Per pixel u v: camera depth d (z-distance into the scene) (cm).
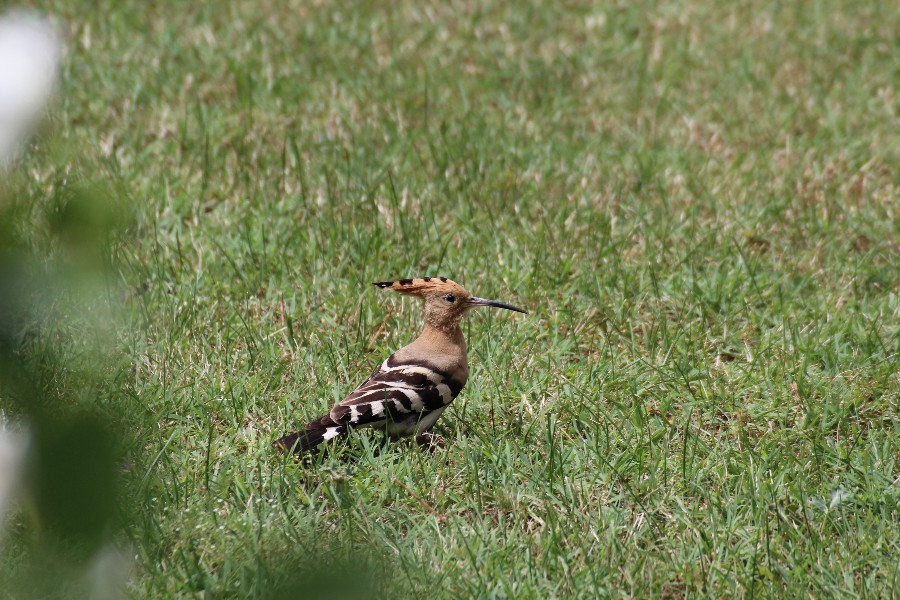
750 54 1970
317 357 1026
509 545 730
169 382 955
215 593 665
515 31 2036
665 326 1114
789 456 862
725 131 1672
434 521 769
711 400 977
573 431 919
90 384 355
